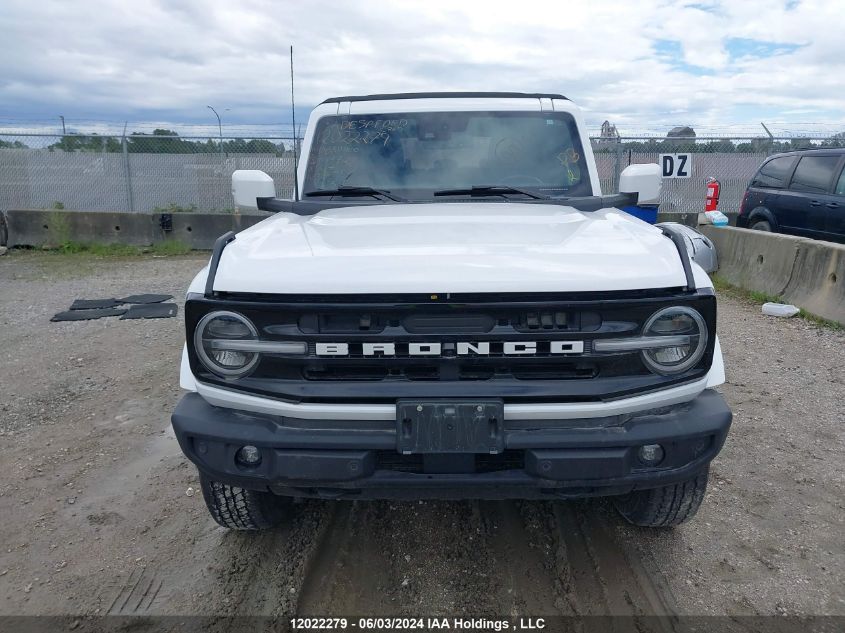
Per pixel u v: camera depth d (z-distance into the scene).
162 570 3.20
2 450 4.43
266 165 14.66
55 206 14.12
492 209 3.58
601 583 3.06
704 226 10.03
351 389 2.55
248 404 2.62
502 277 2.51
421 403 2.50
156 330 7.30
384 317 2.53
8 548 3.38
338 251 2.74
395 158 4.14
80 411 5.08
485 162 4.12
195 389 2.72
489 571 3.16
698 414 2.66
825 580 3.07
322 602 2.96
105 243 13.11
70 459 4.31
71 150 14.56
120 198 14.74
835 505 3.68
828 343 6.56
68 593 3.04
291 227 3.24
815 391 5.32
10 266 11.51
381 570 3.18
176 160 14.64
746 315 7.68
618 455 2.55
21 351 6.55
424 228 3.10
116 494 3.89
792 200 9.88
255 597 3.00
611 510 3.67
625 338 2.54
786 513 3.61
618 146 13.91
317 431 2.60
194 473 4.13
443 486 2.60
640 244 2.84
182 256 12.69
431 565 3.21
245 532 3.51
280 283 2.54
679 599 2.95
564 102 4.30
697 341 2.58
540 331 2.52
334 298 2.52
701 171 14.35
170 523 3.60
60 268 11.34
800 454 4.27
